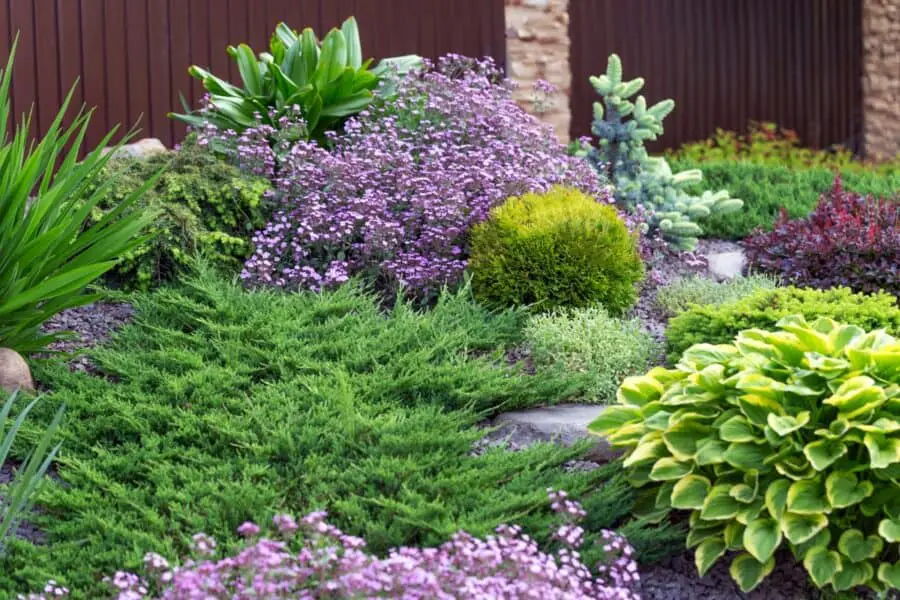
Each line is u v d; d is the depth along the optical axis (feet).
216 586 10.06
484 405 16.87
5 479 14.69
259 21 33.37
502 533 12.57
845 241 22.80
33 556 12.36
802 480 12.57
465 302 19.72
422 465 14.07
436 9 35.96
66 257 17.13
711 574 13.57
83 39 30.78
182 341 17.79
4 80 17.30
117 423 15.35
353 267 21.08
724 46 45.78
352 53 26.81
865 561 12.54
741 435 13.07
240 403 15.64
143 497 13.56
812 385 13.11
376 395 16.26
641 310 22.18
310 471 13.91
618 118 27.22
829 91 49.57
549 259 20.12
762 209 31.83
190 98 32.45
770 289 20.35
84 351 17.49
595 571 12.85
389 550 12.48
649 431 14.35
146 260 20.47
